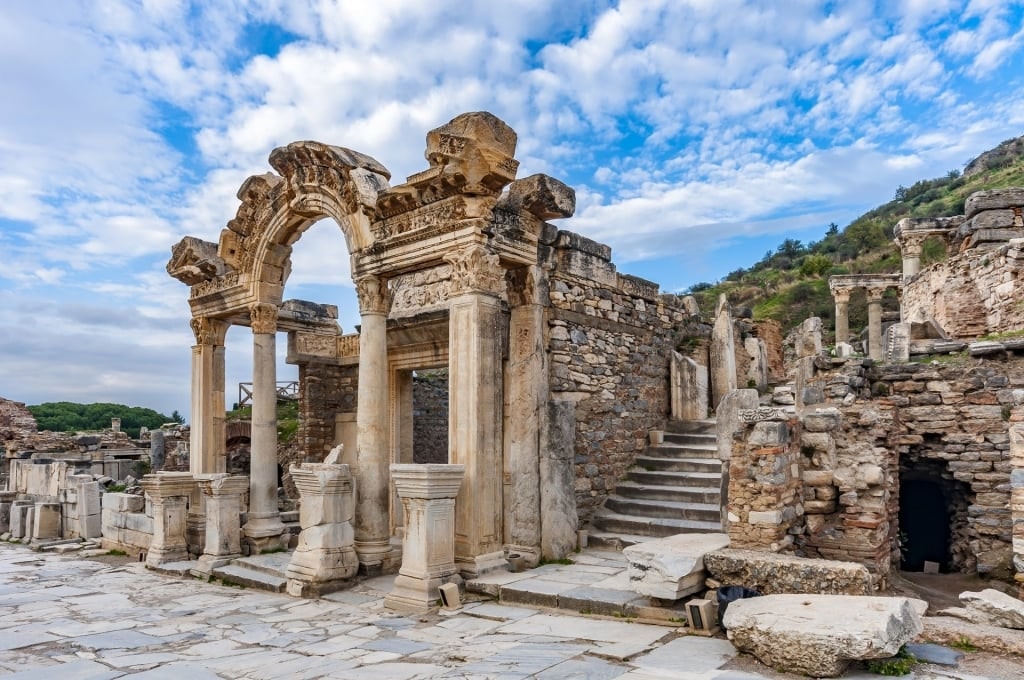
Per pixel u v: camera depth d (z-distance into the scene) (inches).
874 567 356.8
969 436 435.2
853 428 414.6
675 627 284.5
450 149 372.5
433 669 245.3
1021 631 241.0
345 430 745.0
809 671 213.9
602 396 512.7
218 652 287.9
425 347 552.7
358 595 381.7
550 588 340.8
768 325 799.7
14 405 1233.4
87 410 1881.2
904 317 1052.5
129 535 592.7
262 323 525.0
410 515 358.6
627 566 401.1
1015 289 671.8
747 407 398.9
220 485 487.5
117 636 320.5
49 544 652.1
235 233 540.1
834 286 1294.3
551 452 439.2
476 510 373.4
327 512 402.6
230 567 469.4
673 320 629.9
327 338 762.8
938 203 2273.6
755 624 233.0
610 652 250.2
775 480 327.0
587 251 507.8
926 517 532.1
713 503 476.4
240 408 1046.4
